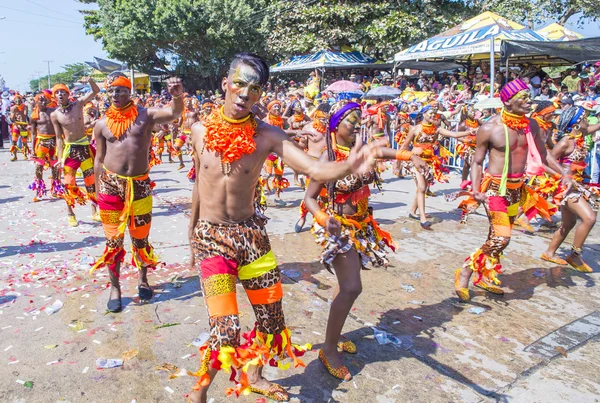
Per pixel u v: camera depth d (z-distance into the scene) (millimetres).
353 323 4328
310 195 3197
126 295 4785
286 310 4527
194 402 2926
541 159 5023
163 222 7496
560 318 4512
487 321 4422
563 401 3285
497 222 4688
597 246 6609
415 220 7824
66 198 7234
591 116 9859
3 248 6168
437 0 25641
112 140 4328
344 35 25328
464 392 3363
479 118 11094
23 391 3225
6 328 4066
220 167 2744
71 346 3805
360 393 3318
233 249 2801
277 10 28078
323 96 16547
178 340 3926
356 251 3516
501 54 12727
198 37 30984
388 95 16453
